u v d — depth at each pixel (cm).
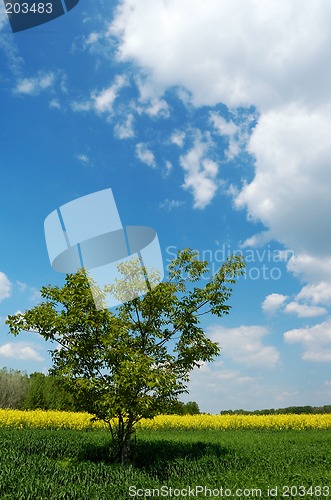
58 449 1338
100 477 932
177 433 2072
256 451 1340
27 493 743
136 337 1202
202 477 1023
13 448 1273
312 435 1989
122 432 1131
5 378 4162
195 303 1239
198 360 1206
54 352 1175
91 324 1110
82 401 1133
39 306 1172
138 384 1054
